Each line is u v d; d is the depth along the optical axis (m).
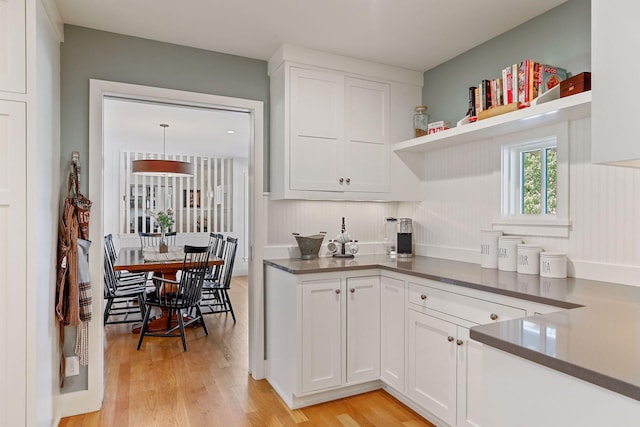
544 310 1.62
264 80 2.97
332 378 2.52
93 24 2.42
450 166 2.92
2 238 1.74
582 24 2.09
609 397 0.84
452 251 2.89
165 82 2.65
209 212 7.46
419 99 3.21
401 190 3.13
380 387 2.75
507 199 2.51
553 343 1.02
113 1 2.16
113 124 5.05
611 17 1.19
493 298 1.84
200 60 2.76
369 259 2.98
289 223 3.07
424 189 3.17
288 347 2.54
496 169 2.54
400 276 2.47
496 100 2.35
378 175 3.04
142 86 2.57
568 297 1.60
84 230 2.35
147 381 2.84
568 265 2.12
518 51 2.44
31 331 1.78
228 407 2.47
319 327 2.49
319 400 2.54
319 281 2.49
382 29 2.49
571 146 2.11
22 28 1.77
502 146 2.50
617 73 1.17
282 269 2.62
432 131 2.81
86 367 2.43
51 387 2.12
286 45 2.69
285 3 2.19
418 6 2.21
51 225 2.11
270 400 2.57
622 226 1.90
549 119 2.07
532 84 2.11
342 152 2.89
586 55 2.07
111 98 2.62
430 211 3.11
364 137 2.98
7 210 1.75
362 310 2.62
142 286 4.49
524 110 2.02
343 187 2.89
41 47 1.90
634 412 0.79
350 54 2.87
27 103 1.78
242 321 4.46
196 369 3.08
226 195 7.65
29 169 1.78
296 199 2.80
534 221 2.29
